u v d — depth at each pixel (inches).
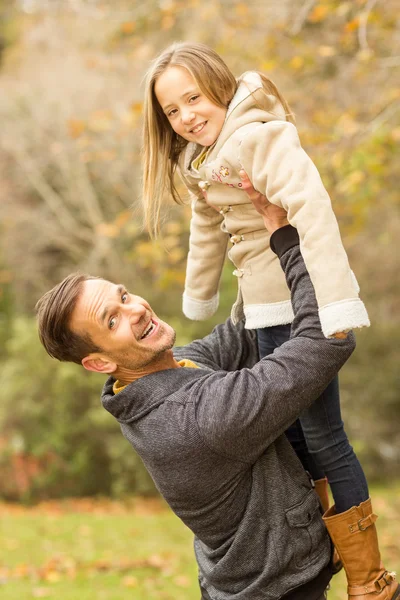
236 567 91.0
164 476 90.2
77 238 699.4
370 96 304.2
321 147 258.2
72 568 299.7
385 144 258.1
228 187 94.7
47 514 454.9
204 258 109.1
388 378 567.5
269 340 101.0
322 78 302.8
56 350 94.6
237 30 311.3
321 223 80.7
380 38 292.8
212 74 94.2
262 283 95.0
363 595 92.1
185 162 101.3
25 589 268.7
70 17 628.7
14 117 685.3
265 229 95.1
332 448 95.4
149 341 91.7
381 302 619.8
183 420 87.6
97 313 89.8
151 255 314.3
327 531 94.7
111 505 484.1
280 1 303.9
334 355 83.6
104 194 661.3
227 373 89.7
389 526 382.6
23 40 729.6
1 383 507.5
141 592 267.4
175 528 401.7
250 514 90.0
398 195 328.5
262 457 91.4
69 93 654.5
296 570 90.7
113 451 485.7
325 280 79.3
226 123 93.6
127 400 91.5
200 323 529.3
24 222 694.5
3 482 505.4
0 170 696.4
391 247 577.6
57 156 654.5
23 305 692.1
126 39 355.9
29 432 496.4
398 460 549.0
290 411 84.5
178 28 353.1
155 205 104.3
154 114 100.4
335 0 247.1
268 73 295.6
